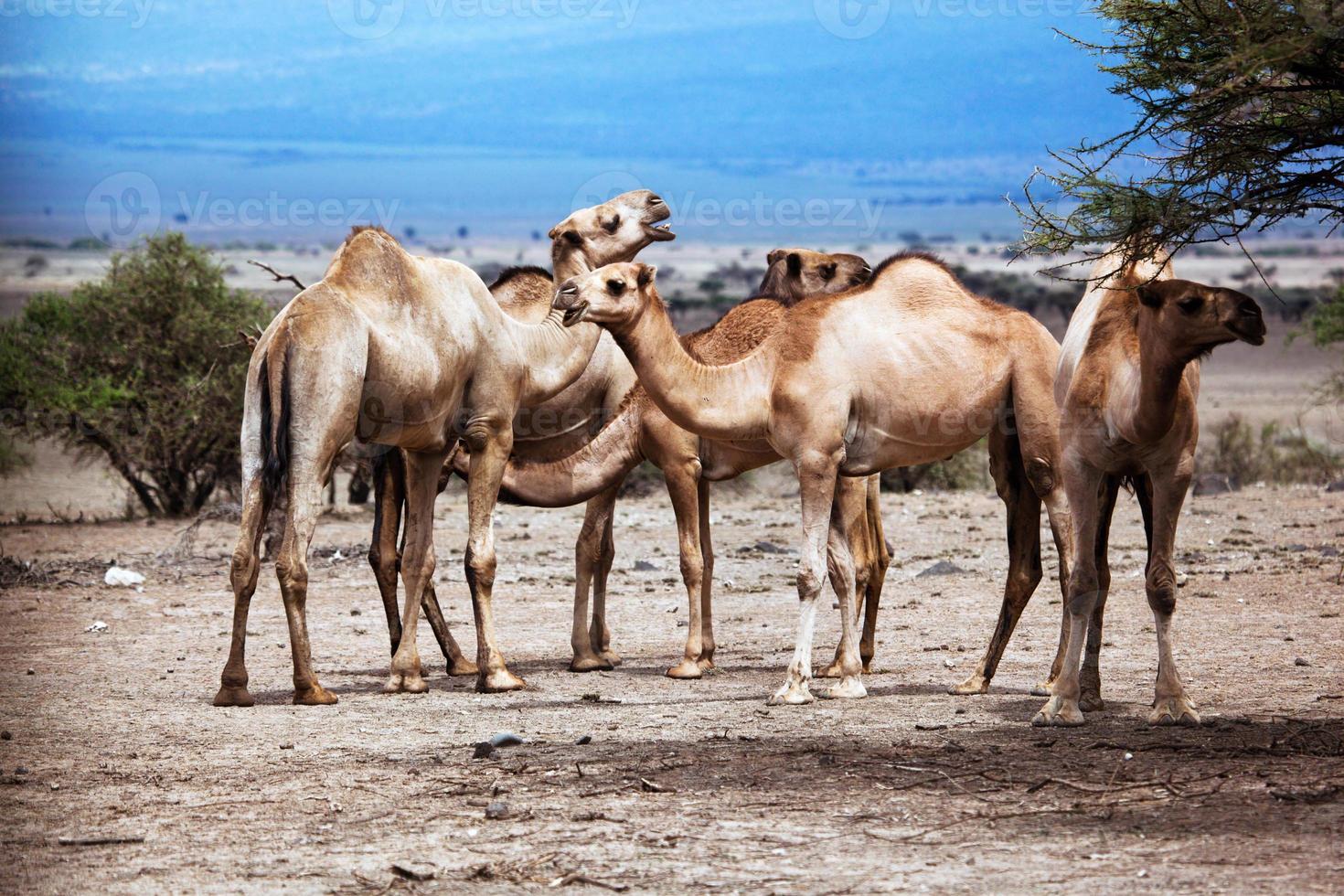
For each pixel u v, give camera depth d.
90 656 15.37
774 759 10.18
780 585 20.25
